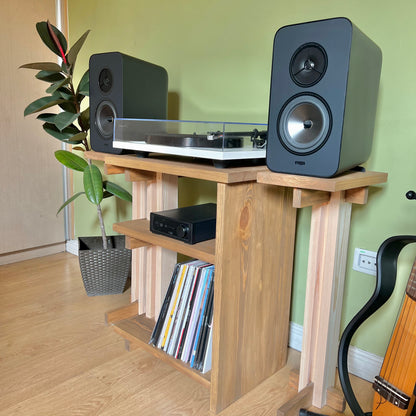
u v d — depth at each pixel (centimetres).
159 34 182
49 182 244
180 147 112
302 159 92
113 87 138
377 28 121
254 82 152
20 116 225
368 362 136
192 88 174
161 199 147
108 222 230
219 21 159
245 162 113
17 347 148
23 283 206
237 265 113
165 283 152
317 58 87
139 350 149
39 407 118
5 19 211
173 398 124
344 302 141
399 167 123
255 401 124
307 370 119
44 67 174
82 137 183
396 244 100
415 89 117
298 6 137
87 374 134
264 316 128
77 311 177
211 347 121
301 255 150
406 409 92
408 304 95
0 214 225
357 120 94
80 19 222
